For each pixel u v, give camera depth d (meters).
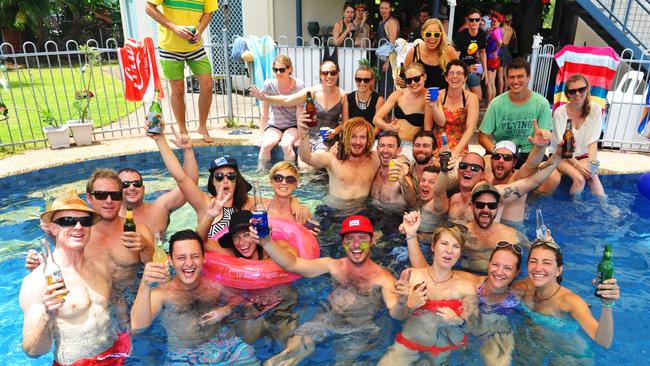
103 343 3.42
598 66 7.59
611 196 6.49
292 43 13.76
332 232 5.32
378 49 9.05
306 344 3.55
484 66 9.51
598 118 6.38
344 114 7.49
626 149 8.12
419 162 5.69
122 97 14.13
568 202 6.23
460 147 6.32
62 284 2.92
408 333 3.65
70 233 3.31
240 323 3.76
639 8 10.89
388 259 4.70
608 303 3.19
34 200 6.31
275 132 8.16
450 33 8.78
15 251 5.00
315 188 6.71
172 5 7.86
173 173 4.61
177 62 8.13
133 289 4.08
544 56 8.66
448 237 3.87
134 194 4.78
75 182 6.95
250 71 10.01
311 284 4.21
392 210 5.83
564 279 4.48
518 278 4.38
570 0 11.45
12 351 3.52
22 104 12.70
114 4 31.12
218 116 10.27
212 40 14.38
